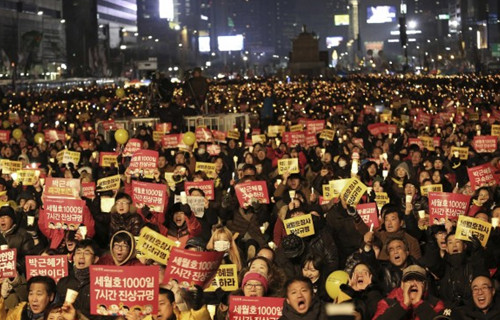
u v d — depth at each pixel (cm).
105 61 14988
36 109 4866
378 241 1109
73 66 14925
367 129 2962
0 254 998
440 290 988
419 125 3148
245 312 841
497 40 19250
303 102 5456
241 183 1364
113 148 2811
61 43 14275
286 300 801
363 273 875
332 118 3534
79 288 959
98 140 2783
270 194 1631
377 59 19250
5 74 11538
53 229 1230
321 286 978
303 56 12588
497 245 1078
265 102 3816
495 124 2716
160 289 809
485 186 1374
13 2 12500
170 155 2297
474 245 992
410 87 6975
